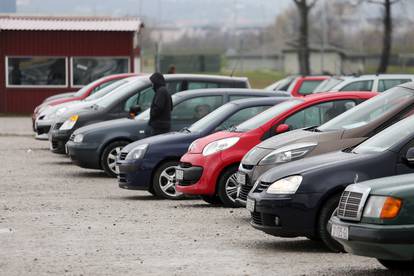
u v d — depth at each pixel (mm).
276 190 24141
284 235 24125
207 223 29312
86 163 42562
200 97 40844
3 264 22453
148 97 46594
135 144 36188
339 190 23781
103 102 47438
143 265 22312
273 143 29172
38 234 27094
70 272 21453
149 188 35719
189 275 21094
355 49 187125
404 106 27922
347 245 20047
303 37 135625
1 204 33969
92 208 32969
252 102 35625
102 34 96438
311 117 32531
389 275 21234
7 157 54094
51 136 48500
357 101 32688
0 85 96188
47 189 38875
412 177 20125
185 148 35406
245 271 21594
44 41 96188
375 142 24688
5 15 100812
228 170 32438
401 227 19141
